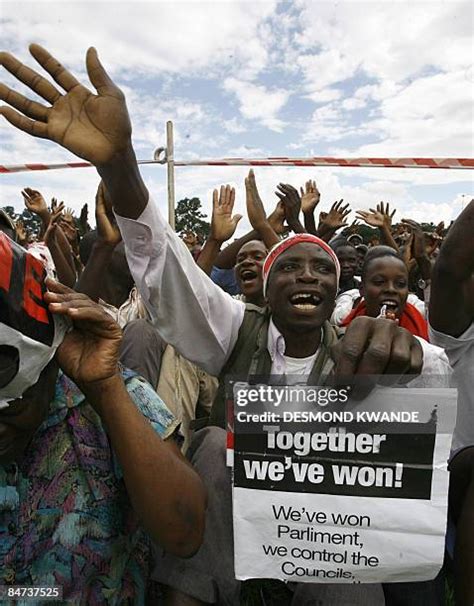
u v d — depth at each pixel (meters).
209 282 2.18
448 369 1.78
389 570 1.39
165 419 1.51
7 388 1.17
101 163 1.53
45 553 1.40
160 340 2.86
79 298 1.27
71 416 1.46
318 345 2.07
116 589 1.51
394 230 7.43
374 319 1.46
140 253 1.98
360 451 1.39
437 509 1.36
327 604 1.53
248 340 2.14
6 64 1.42
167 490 1.36
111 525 1.49
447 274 1.84
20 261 1.16
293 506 1.41
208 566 1.55
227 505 1.57
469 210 1.79
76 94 1.46
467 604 1.63
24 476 1.40
